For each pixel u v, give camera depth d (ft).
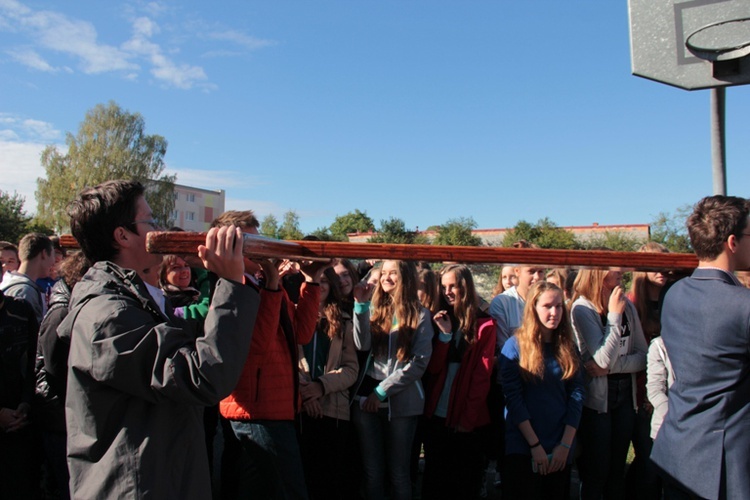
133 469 4.91
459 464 12.23
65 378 9.39
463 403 11.93
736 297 6.86
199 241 5.27
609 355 11.07
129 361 4.85
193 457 5.37
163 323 5.36
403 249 5.60
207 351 4.96
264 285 8.96
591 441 11.56
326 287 12.13
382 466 11.83
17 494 10.39
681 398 7.36
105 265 5.62
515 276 15.16
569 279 15.02
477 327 12.23
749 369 6.89
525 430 10.34
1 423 10.27
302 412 11.84
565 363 10.58
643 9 8.67
